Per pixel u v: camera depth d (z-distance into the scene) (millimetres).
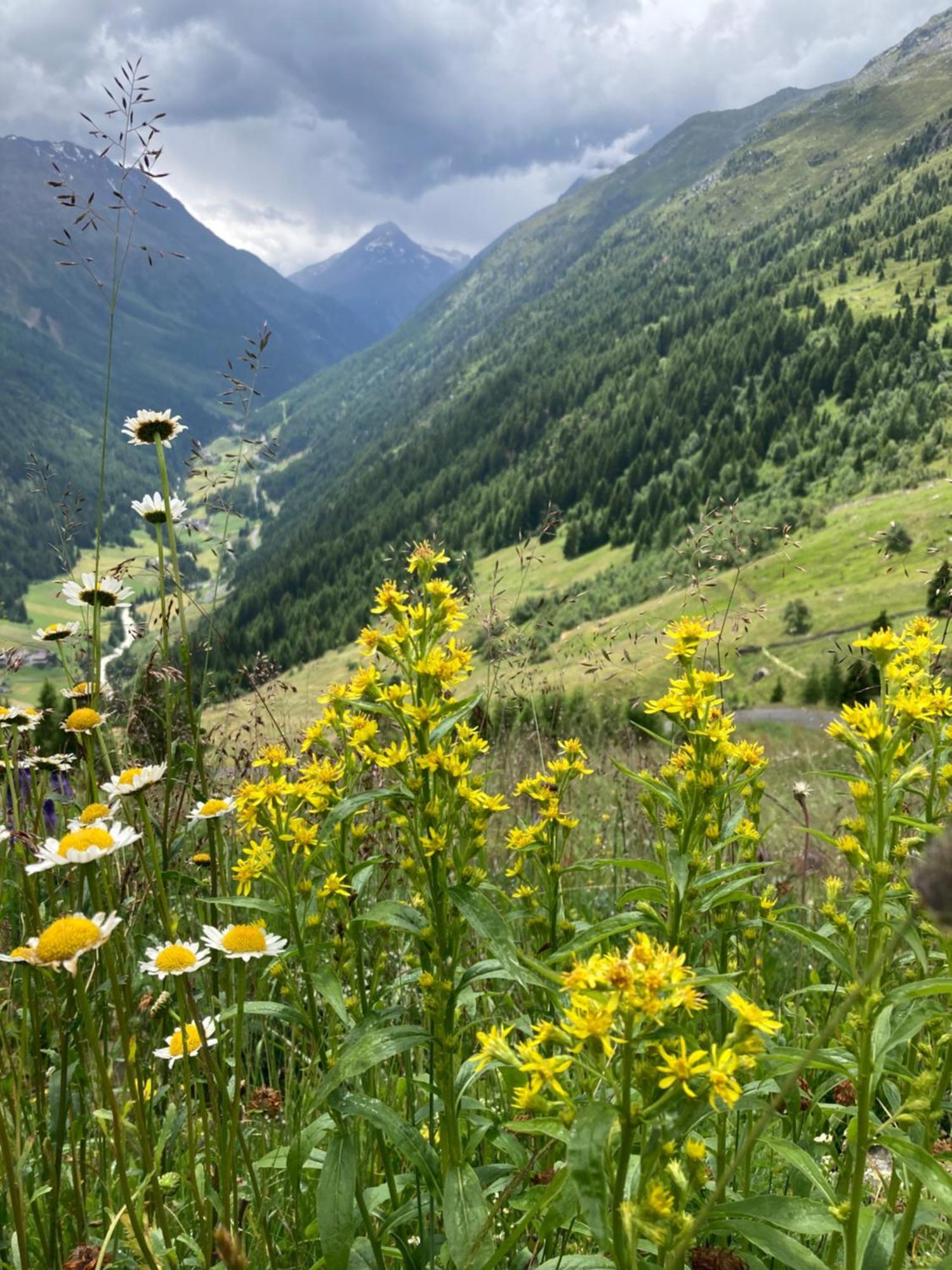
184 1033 433
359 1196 427
